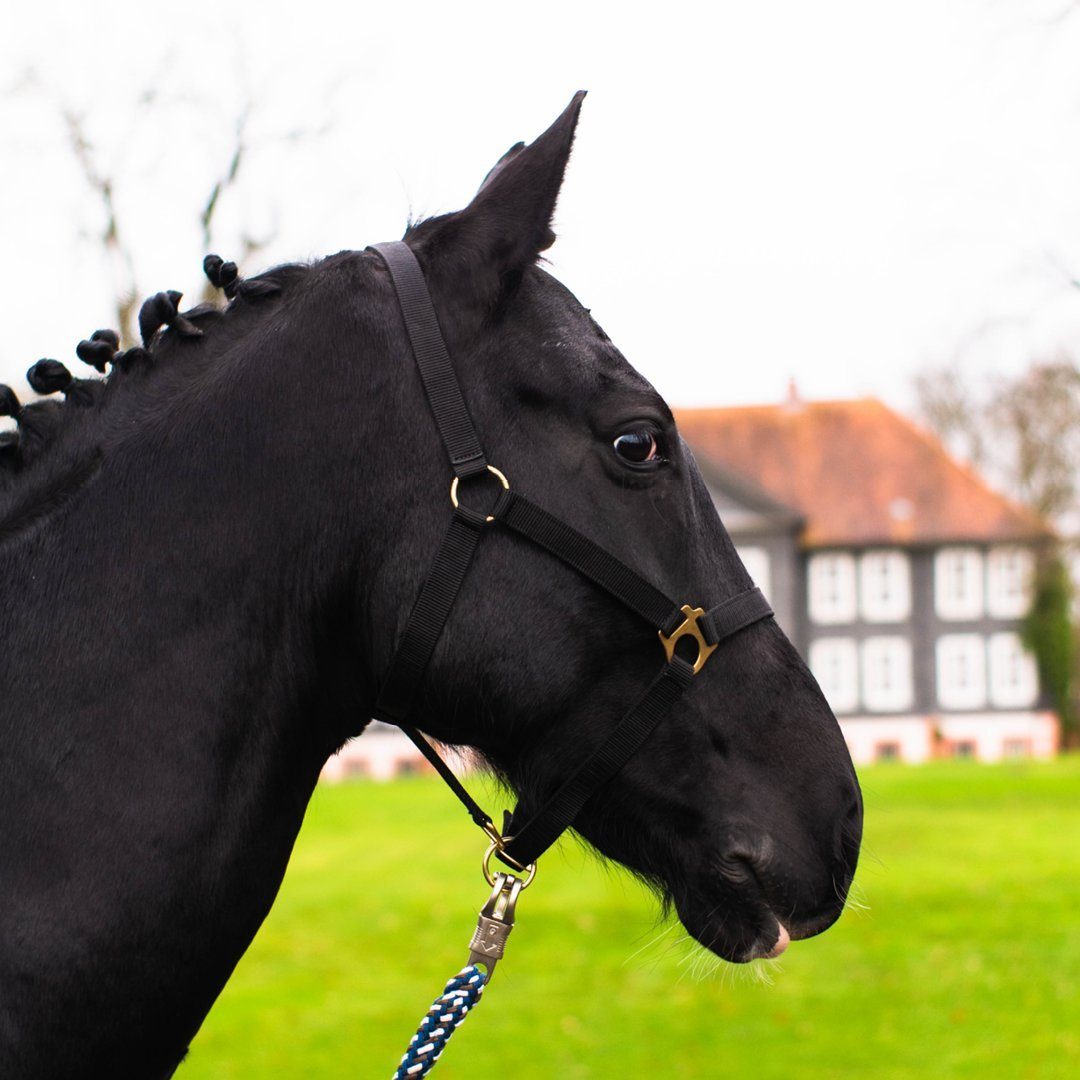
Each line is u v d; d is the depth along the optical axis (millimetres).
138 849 1646
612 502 1818
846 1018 8820
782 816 1869
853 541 48500
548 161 1862
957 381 43344
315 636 1807
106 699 1694
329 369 1805
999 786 23234
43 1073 1590
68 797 1651
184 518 1760
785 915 1855
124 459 1787
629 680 1838
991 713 48406
